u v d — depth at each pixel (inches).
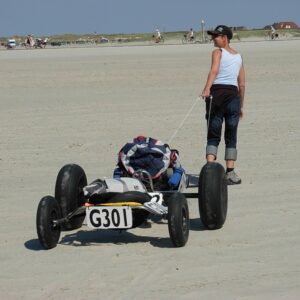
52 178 544.1
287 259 339.3
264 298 289.3
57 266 339.9
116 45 3715.6
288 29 5767.7
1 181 540.1
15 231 405.7
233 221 410.6
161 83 1246.9
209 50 2348.7
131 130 757.3
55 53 2546.8
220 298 290.4
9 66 1739.7
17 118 880.3
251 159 593.9
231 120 503.5
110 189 367.2
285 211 429.4
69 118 861.8
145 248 363.6
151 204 362.6
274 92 1069.8
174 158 422.9
